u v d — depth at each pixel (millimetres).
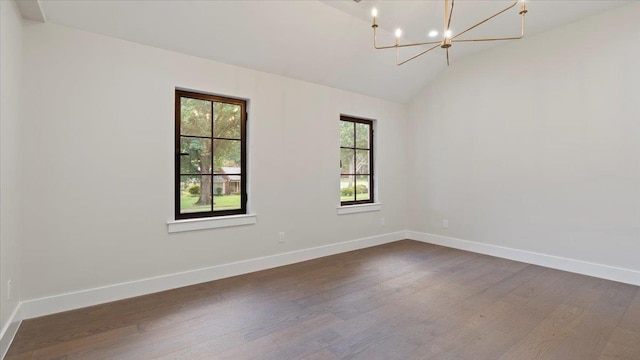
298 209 3568
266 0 2564
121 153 2473
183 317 2170
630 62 2773
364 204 4273
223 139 3090
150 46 2594
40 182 2170
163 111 2664
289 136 3488
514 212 3598
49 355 1714
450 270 3229
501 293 2600
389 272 3166
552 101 3268
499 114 3715
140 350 1766
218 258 2973
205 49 2803
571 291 2633
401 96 4609
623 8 2803
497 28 3242
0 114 1719
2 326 1745
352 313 2238
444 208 4352
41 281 2176
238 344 1832
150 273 2607
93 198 2365
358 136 4359
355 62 3615
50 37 2201
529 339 1880
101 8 2232
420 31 3268
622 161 2828
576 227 3117
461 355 1719
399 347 1799
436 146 4434
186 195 2867
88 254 2346
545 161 3332
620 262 2848
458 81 4145
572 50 3117
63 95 2248
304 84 3613
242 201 3209
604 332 1956
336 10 2832
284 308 2322
